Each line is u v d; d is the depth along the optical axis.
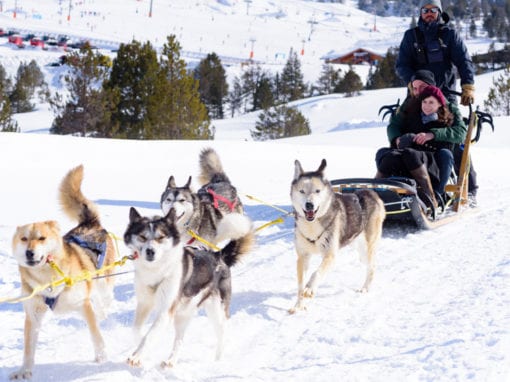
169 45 28.44
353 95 59.47
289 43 184.25
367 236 5.93
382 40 158.50
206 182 7.73
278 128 37.56
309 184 5.44
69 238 4.56
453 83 8.98
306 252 5.65
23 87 65.62
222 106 64.06
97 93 27.83
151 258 3.80
